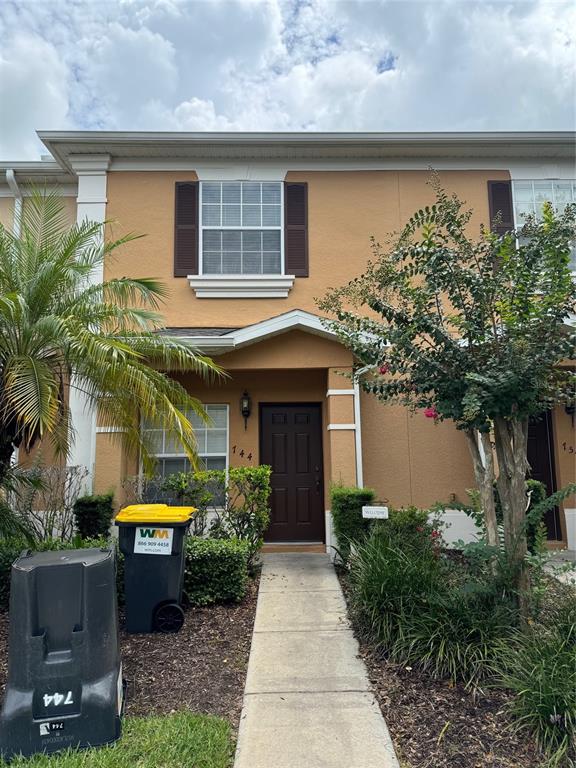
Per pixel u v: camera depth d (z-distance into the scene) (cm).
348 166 936
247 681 411
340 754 317
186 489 704
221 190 926
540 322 430
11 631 321
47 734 308
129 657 455
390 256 573
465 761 308
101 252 633
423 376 464
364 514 677
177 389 632
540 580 451
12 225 921
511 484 454
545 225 440
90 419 823
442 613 429
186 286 898
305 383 905
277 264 915
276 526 882
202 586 587
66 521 736
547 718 320
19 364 504
